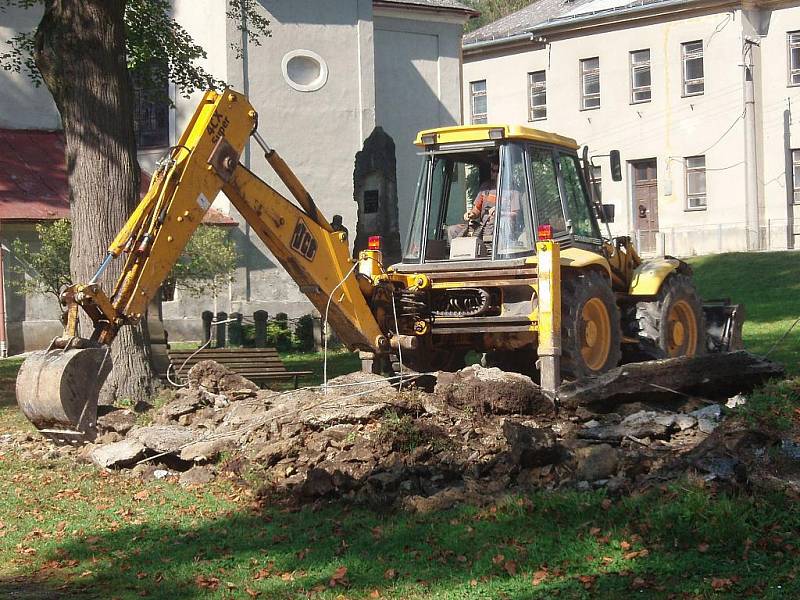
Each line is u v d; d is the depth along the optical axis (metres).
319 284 11.59
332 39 27.66
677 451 8.81
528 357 13.52
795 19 37.78
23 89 27.39
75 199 13.32
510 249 12.36
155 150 27.47
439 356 13.84
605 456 8.33
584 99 42.19
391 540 7.44
